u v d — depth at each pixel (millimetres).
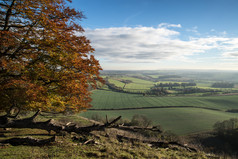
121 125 12477
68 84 11359
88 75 12430
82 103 13492
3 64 8930
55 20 11180
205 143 48594
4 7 10422
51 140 9359
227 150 42062
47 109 13281
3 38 9094
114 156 7656
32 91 9609
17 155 6793
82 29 12164
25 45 10102
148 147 10422
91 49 12312
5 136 10938
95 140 10219
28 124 11336
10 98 10930
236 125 58625
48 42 10531
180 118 86125
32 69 11039
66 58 11398
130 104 112375
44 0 10711
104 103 110250
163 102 123438
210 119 85062
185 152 10922
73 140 10227
